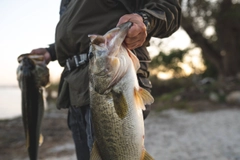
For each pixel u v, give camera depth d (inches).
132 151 31.4
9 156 106.2
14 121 163.3
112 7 35.9
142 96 32.5
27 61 45.3
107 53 30.4
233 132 141.5
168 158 102.0
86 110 37.2
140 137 31.7
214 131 146.1
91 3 35.7
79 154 41.6
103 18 35.8
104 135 31.6
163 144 122.7
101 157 32.3
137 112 31.6
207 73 407.8
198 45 302.2
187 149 113.2
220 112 210.8
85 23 36.1
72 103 38.1
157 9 33.8
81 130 40.7
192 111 219.0
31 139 45.4
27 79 44.8
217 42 310.5
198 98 257.0
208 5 261.9
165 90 349.7
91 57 31.6
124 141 31.3
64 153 109.3
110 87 30.9
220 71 309.6
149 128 161.3
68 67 38.2
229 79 282.0
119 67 30.5
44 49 48.3
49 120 170.9
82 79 36.6
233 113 204.2
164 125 169.8
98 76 31.0
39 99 46.0
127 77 31.2
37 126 45.8
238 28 286.2
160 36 36.4
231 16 262.4
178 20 36.5
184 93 268.5
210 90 263.9
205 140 127.2
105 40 30.6
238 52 303.0
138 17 30.6
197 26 287.9
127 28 29.8
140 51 36.9
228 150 109.3
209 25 285.3
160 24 33.5
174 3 35.0
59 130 146.6
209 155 103.8
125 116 31.0
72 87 37.7
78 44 36.7
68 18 37.6
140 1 36.7
